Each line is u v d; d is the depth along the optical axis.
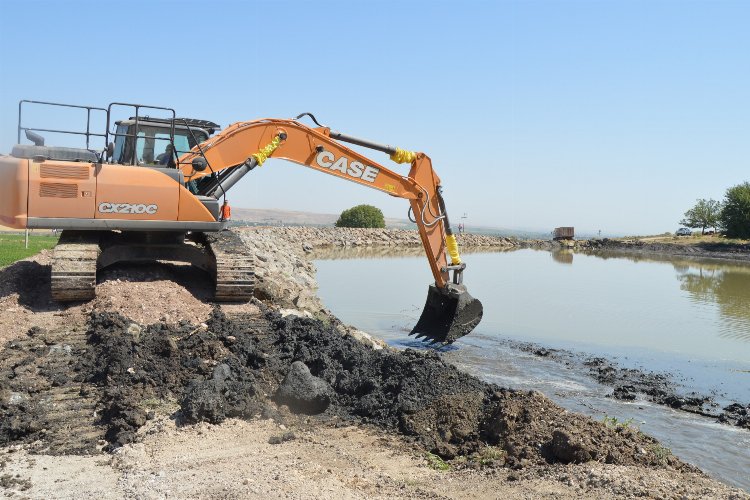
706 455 8.74
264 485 5.83
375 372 9.27
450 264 15.77
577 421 7.73
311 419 8.29
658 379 12.76
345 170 13.90
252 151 12.59
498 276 32.88
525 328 17.83
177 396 8.33
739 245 62.34
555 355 14.62
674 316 20.61
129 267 12.03
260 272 19.47
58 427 7.37
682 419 10.29
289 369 9.14
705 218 77.88
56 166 10.05
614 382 12.43
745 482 7.88
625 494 5.91
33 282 11.28
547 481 6.45
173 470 6.34
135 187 10.55
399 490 6.21
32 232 37.19
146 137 11.20
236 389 8.32
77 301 10.44
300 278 25.53
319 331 10.63
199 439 7.24
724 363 14.17
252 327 10.47
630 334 17.33
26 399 7.83
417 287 26.08
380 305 21.11
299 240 52.03
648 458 7.09
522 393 8.38
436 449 7.44
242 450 7.02
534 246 66.94
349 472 6.64
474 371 12.91
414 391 8.52
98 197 10.30
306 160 13.41
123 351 8.66
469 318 15.31
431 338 15.53
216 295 11.17
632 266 42.81
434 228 15.20
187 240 13.12
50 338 9.25
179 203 10.91
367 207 72.50
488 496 6.11
